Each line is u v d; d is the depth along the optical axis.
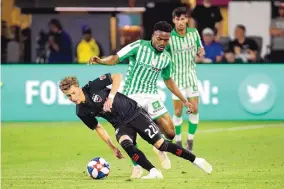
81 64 38.41
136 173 23.28
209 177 23.52
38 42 41.81
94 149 30.55
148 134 21.91
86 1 43.84
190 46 28.69
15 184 22.88
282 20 43.12
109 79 21.77
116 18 44.12
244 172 24.53
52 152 29.84
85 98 21.69
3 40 41.19
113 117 22.02
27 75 38.62
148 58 23.39
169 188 21.52
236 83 38.25
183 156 22.12
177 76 28.89
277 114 38.41
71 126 37.09
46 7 43.62
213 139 32.75
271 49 42.38
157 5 41.31
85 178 23.66
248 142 31.81
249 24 43.31
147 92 23.89
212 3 45.12
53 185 22.50
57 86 38.66
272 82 38.25
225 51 39.88
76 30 42.72
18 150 30.45
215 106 38.31
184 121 38.41
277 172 24.56
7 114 38.78
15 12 43.88
